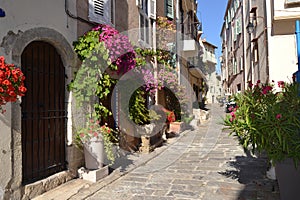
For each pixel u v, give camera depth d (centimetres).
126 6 845
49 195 472
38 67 501
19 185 436
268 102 429
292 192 397
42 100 505
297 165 385
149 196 480
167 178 584
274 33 1031
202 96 2423
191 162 727
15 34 433
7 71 355
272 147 389
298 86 429
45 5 495
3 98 359
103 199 471
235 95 479
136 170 652
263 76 1172
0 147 404
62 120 553
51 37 505
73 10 570
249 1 1600
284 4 971
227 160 738
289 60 1018
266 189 499
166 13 1316
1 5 410
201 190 504
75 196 476
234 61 2430
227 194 481
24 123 467
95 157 581
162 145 986
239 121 421
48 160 516
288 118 374
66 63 554
